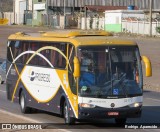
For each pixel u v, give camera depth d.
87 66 26.06
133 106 26.09
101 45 26.36
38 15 170.38
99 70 26.09
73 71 26.44
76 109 26.06
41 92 30.48
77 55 26.19
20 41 33.44
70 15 159.50
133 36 116.12
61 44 28.25
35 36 31.92
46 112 32.91
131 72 26.39
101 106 25.75
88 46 26.22
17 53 33.81
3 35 113.81
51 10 169.25
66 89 27.36
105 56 26.27
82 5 171.38
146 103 37.88
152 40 104.38
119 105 25.88
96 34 28.72
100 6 166.38
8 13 184.25
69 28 148.00
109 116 25.84
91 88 25.80
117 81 26.05
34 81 31.31
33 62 31.61
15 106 35.50
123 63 26.36
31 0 179.25
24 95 32.50
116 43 26.44
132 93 26.11
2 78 51.50
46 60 29.98
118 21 134.12
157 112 32.88
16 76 33.81
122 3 178.25
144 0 181.38
